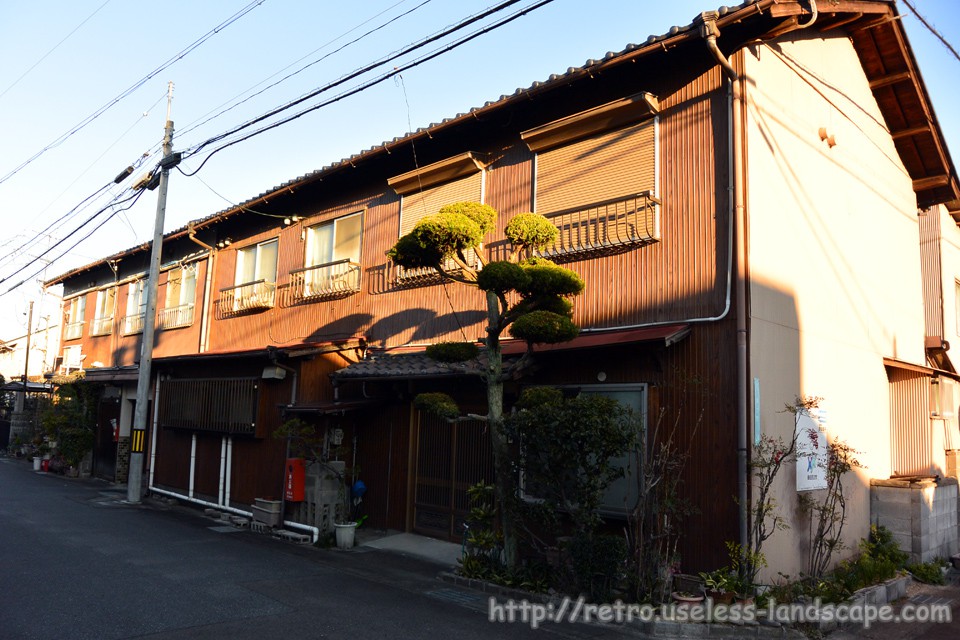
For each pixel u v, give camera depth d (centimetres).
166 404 1609
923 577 923
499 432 838
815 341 930
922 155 1290
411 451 1144
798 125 955
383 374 1080
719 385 798
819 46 1031
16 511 1259
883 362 1116
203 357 1408
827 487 911
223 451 1395
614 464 856
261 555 974
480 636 646
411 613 710
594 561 727
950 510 1071
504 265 788
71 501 1455
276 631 627
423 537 1095
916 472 1130
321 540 1066
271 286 1575
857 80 1138
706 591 722
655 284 891
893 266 1219
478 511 877
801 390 884
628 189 938
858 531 985
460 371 939
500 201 1112
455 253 857
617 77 963
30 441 2511
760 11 778
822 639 681
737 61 855
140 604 691
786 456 800
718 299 823
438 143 1206
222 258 1778
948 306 1455
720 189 843
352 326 1349
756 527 741
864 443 1036
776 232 870
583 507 751
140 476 1500
